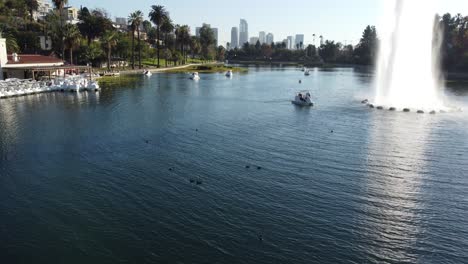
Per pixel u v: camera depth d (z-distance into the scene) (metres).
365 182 34.03
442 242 24.34
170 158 40.78
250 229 25.67
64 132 51.81
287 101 84.69
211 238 24.48
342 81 146.25
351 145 46.12
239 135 51.16
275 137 50.12
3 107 71.62
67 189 32.34
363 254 22.98
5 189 32.31
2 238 24.62
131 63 186.12
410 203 29.78
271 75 180.75
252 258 22.42
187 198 30.47
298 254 22.89
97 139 48.28
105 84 114.94
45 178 34.81
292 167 37.97
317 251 23.22
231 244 23.84
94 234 25.02
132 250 23.20
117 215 27.58
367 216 27.58
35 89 90.56
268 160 40.19
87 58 148.12
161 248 23.41
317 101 85.31
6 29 143.62
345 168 37.69
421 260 22.48
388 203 29.73
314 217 27.39
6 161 39.41
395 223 26.64
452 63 187.62
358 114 67.00
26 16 174.88
